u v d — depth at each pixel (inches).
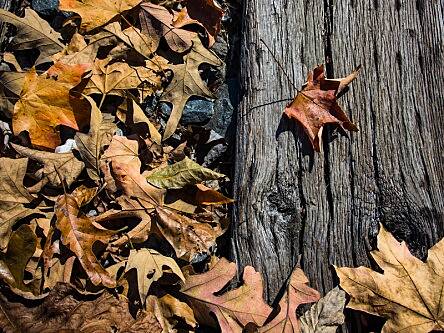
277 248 18.0
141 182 18.3
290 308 16.9
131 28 20.2
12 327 16.4
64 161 18.4
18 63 20.1
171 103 20.2
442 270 17.0
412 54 19.4
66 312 16.6
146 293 17.0
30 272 17.3
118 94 19.5
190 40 20.2
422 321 16.6
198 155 19.8
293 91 19.3
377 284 16.9
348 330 17.3
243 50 19.9
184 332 17.4
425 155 18.5
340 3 20.0
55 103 18.6
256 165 18.7
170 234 18.0
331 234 18.0
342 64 19.5
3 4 20.4
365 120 18.8
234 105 20.1
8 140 18.8
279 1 20.1
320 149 18.5
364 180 18.3
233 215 18.5
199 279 17.5
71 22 20.4
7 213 17.4
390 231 17.9
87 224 17.3
